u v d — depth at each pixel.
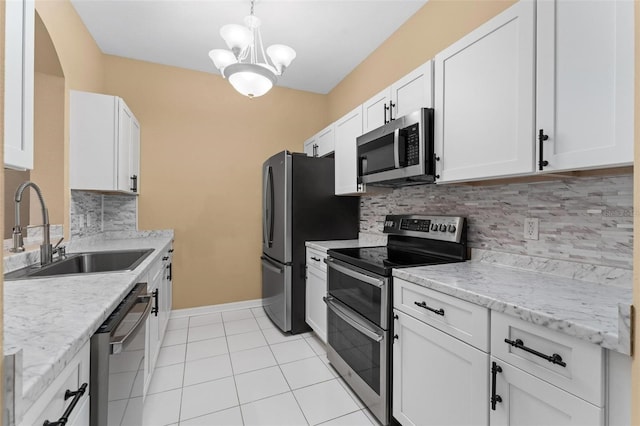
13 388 0.44
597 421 0.76
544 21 1.10
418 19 2.26
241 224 3.37
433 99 1.64
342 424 1.60
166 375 2.04
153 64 3.02
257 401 1.78
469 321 1.12
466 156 1.43
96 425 0.87
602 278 1.19
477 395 1.08
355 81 3.15
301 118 3.69
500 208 1.61
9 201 1.82
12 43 0.89
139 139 2.91
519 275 1.37
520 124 1.18
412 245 2.12
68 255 1.84
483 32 1.34
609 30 0.93
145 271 1.52
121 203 2.91
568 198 1.31
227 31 1.67
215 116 3.27
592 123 0.97
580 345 0.79
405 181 1.95
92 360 0.87
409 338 1.43
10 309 0.88
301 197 2.77
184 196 3.13
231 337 2.64
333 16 2.32
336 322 2.09
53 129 1.98
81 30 2.32
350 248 2.31
